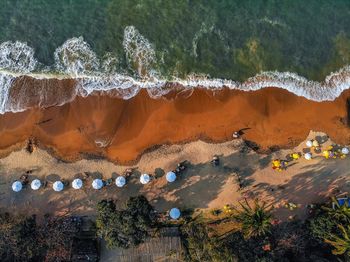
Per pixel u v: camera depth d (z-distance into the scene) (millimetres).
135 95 42844
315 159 41719
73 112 42375
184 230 39188
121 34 44500
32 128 42094
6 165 41500
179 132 42125
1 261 36125
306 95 43062
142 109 42500
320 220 37469
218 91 43031
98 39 44406
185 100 42688
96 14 45219
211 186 41219
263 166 41625
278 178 41375
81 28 44719
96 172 41406
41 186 41094
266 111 42562
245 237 37188
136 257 39812
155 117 42312
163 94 42875
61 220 39375
